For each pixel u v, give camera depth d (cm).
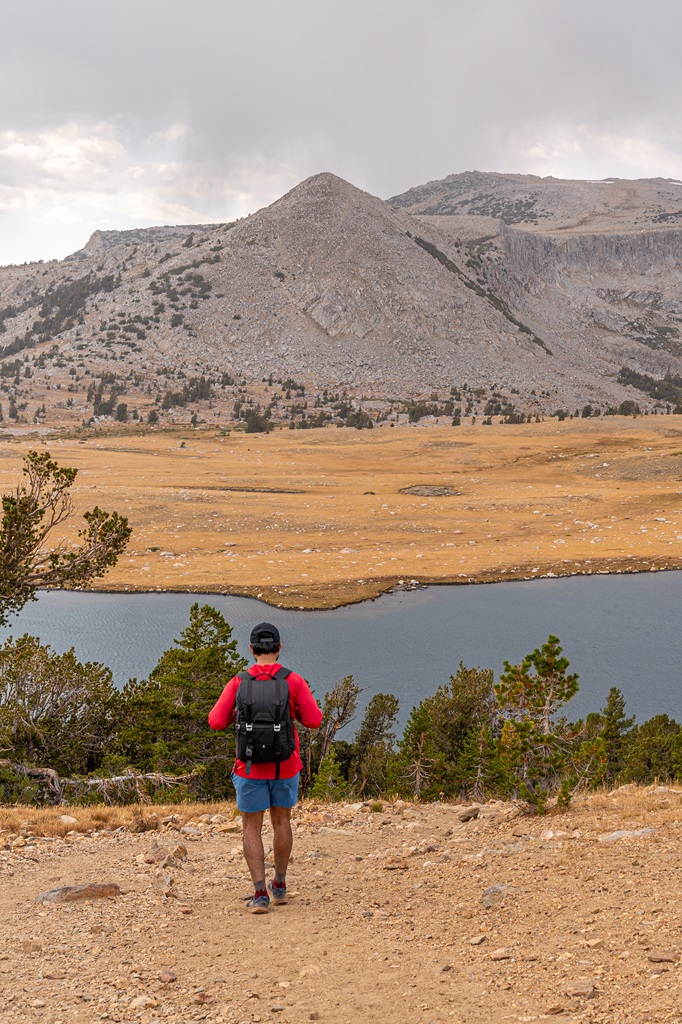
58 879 767
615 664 5216
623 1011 412
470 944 544
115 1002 491
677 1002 408
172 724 2272
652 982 437
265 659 646
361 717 4031
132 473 15525
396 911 636
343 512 11350
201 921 632
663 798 982
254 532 10138
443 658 5416
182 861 826
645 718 4141
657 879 618
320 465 17012
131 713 2322
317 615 6656
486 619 6475
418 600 7144
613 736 2841
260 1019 457
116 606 6944
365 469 16450
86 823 1027
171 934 605
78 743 2191
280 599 7144
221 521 10700
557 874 672
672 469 14188
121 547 2178
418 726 2170
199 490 13300
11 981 530
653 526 10081
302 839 923
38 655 2320
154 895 698
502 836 859
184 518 10844
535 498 12306
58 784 1583
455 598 7212
